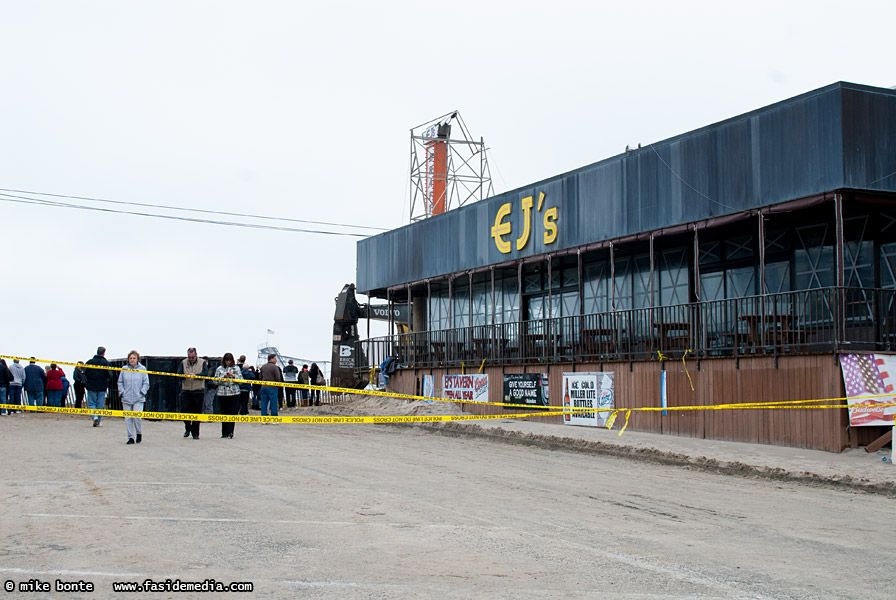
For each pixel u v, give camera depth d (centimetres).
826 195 1552
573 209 2197
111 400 2712
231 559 672
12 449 1530
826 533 858
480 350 2458
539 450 1689
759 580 639
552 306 2577
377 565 659
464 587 595
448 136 3884
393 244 3039
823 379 1467
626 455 1568
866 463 1302
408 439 1903
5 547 709
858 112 1553
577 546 750
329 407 2989
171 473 1200
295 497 999
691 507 1008
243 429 2119
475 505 973
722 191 1773
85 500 955
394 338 2956
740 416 1616
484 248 2536
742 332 1733
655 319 2112
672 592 595
